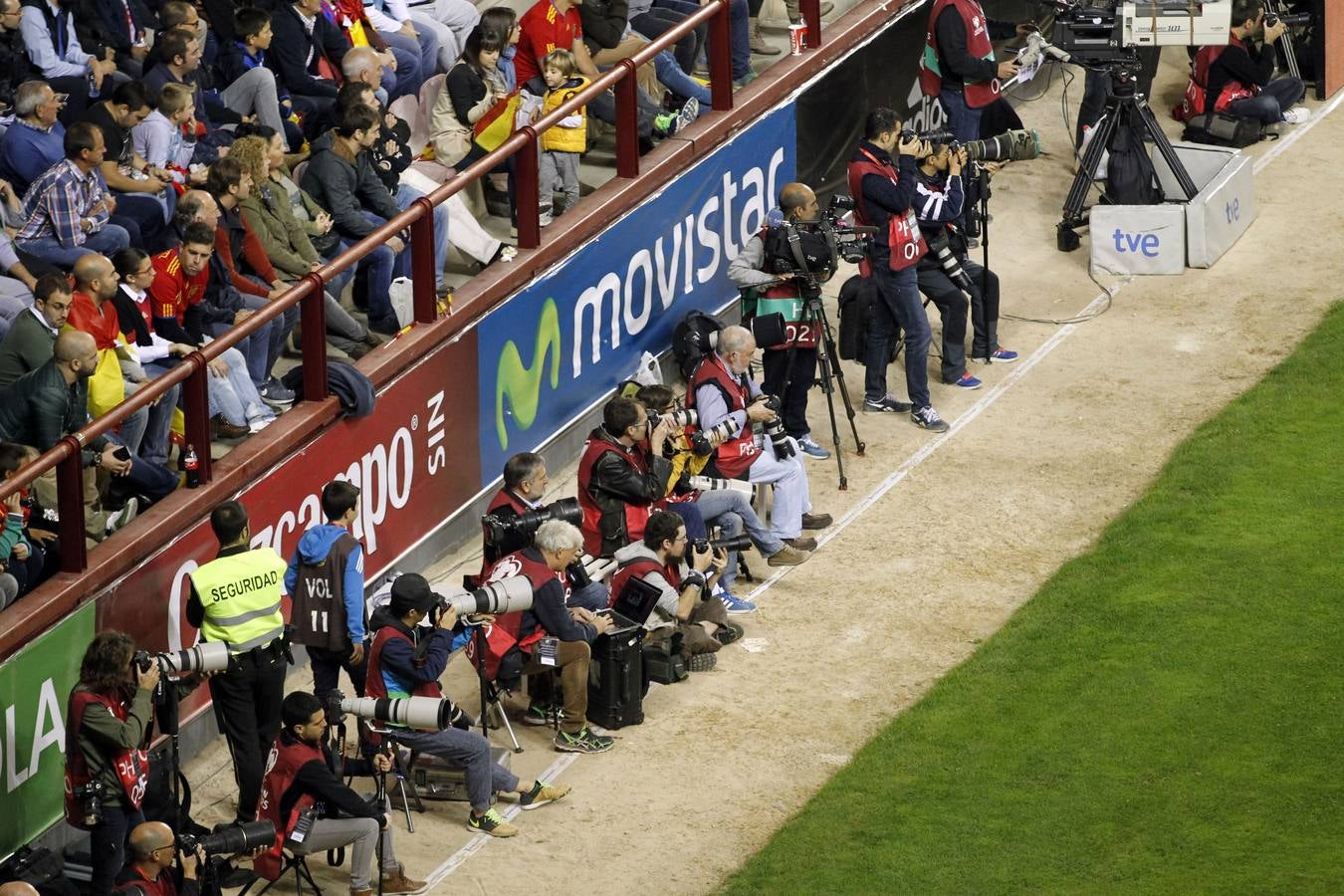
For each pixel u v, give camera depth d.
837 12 74.12
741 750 49.22
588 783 48.19
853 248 59.25
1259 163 78.25
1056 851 45.16
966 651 52.81
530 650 48.00
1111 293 70.31
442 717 44.41
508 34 63.06
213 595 45.50
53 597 45.53
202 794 48.47
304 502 52.28
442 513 57.22
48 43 57.78
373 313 57.56
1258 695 50.31
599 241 61.44
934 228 62.91
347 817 43.53
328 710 44.53
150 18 64.38
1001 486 60.09
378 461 54.53
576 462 62.22
